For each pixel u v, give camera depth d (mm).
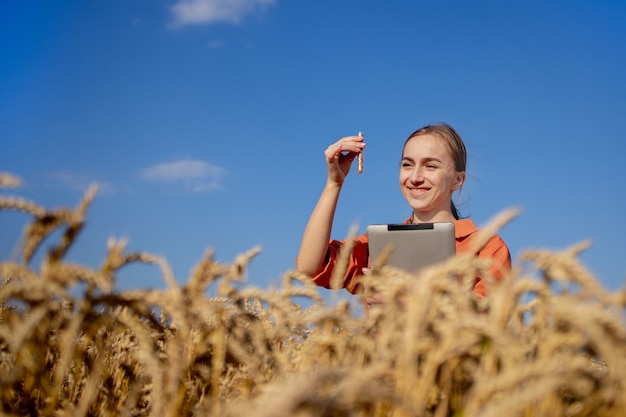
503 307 1201
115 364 1671
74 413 1439
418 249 2922
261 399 1017
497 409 932
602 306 1149
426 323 1201
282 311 1620
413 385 1106
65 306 1443
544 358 1136
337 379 873
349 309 1553
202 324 1591
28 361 1392
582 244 1256
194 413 1517
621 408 1090
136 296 1397
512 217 1272
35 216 1274
